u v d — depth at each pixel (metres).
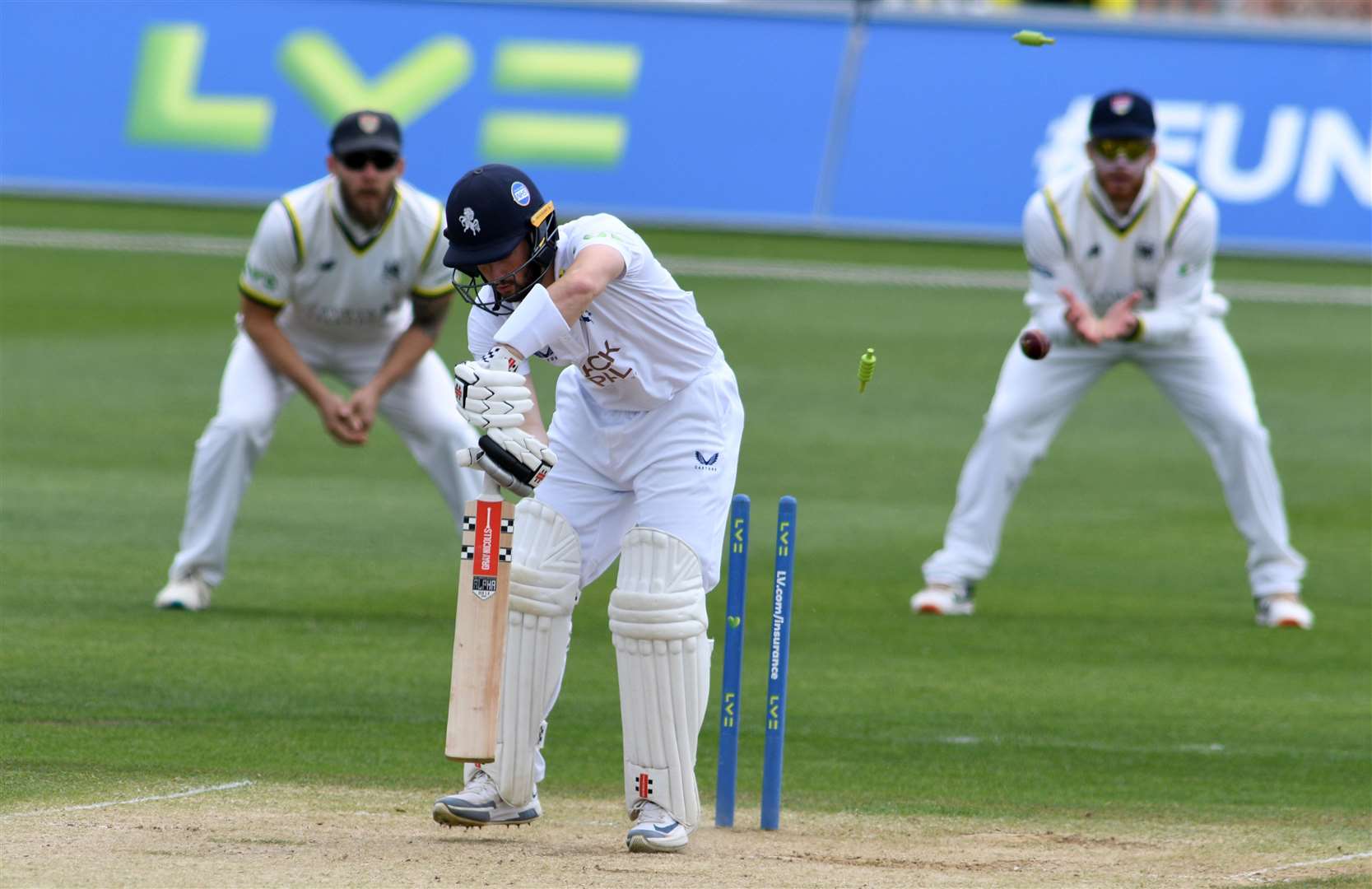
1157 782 18.00
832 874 13.34
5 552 28.22
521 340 13.19
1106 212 25.98
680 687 14.30
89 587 26.09
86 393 41.56
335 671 21.86
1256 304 52.34
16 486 33.31
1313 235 56.06
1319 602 28.27
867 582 28.89
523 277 13.75
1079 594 28.48
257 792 16.03
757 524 32.91
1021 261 55.78
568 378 15.01
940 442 40.09
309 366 25.89
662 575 14.26
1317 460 39.44
